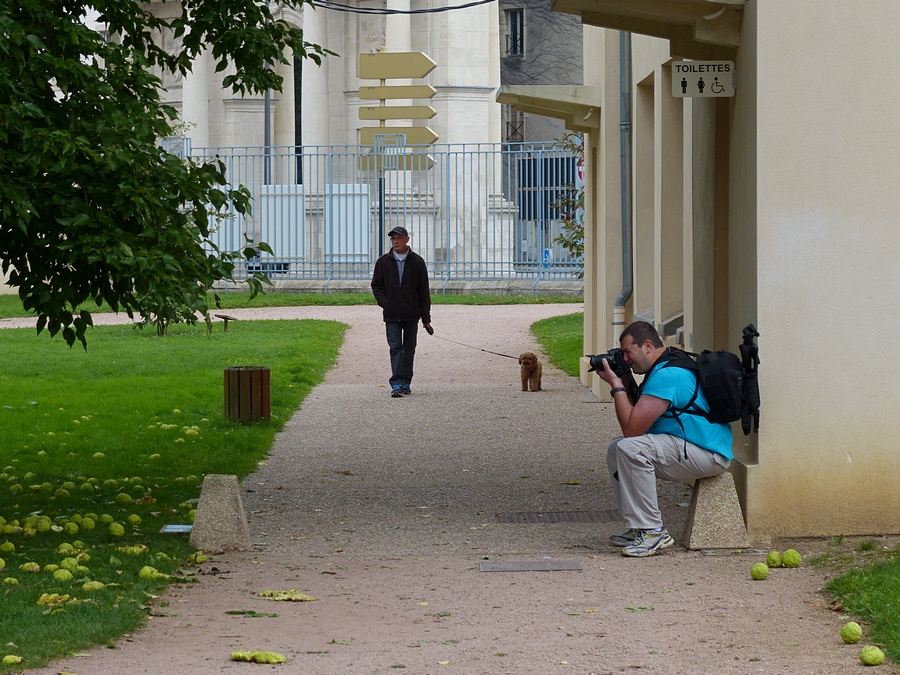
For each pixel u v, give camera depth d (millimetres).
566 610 8352
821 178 10383
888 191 10391
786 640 7473
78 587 8758
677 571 9594
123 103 10438
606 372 10484
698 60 11695
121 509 12367
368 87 48875
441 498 12984
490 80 56719
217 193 10734
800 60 10328
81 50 10398
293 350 27812
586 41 24031
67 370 24922
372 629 7906
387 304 21250
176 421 18391
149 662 7039
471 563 10070
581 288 44219
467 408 19781
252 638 7668
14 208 9477
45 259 10336
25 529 10906
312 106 56656
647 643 7438
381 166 46125
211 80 59531
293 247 50000
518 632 7770
